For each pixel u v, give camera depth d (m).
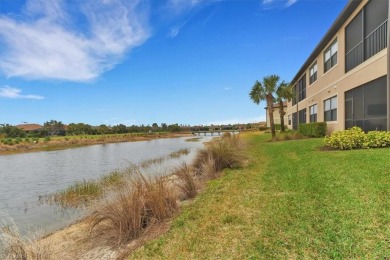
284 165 9.53
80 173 16.06
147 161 18.30
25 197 10.38
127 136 71.38
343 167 7.73
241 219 4.95
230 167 10.44
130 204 5.27
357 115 14.73
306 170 8.14
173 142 51.22
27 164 21.62
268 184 7.18
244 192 6.73
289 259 3.47
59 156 28.23
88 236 5.48
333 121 18.81
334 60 18.67
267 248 3.80
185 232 4.77
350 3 14.30
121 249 4.66
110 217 5.22
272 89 24.67
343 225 4.13
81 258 4.52
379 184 5.75
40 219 7.55
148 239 4.81
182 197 7.12
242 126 94.75
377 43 12.70
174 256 3.99
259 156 12.99
